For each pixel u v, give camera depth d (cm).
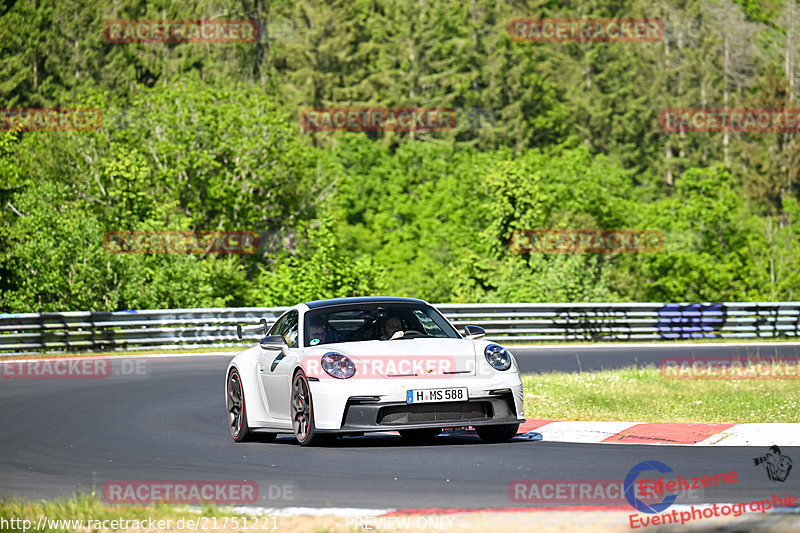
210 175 16125
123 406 4606
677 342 8731
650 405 3900
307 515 1995
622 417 3612
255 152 15675
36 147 14725
